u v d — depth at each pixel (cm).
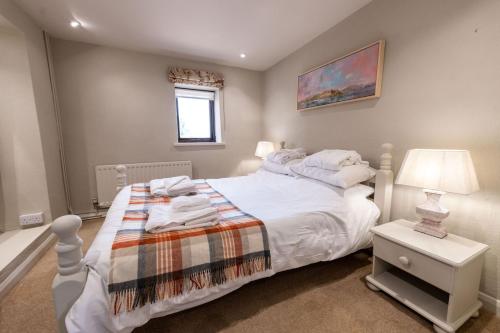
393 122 187
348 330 123
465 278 118
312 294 151
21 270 172
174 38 264
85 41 272
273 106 357
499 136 129
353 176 183
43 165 225
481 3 132
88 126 285
